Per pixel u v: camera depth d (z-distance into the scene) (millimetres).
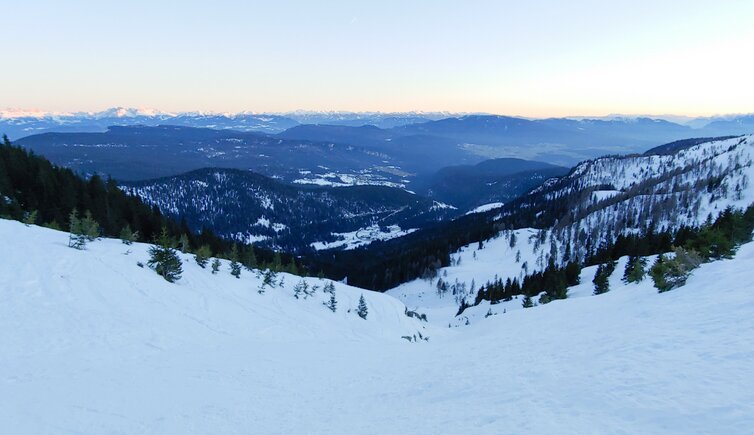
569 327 21562
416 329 55844
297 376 19859
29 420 11969
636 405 8500
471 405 11430
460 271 148625
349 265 198750
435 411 11852
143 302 28219
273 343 28531
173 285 34469
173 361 20188
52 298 23562
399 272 158750
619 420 8062
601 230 151125
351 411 13930
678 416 7625
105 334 21625
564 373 12164
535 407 9820
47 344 18672
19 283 23984
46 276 25984
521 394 11172
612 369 11172
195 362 20469
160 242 37969
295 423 13195
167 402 14500
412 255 167375
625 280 60188
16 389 13945
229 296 38438
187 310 30266
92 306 24484
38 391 14016
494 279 134250
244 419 13594
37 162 66875
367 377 19469
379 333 45250
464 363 18141
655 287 25156
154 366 18906
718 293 17953
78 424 12086
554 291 76688
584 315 24578
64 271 27688
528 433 8359
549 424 8531
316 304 49375
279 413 14344
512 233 168375
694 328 13453
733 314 13773
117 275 30719
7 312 20484
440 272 151750
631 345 13242
